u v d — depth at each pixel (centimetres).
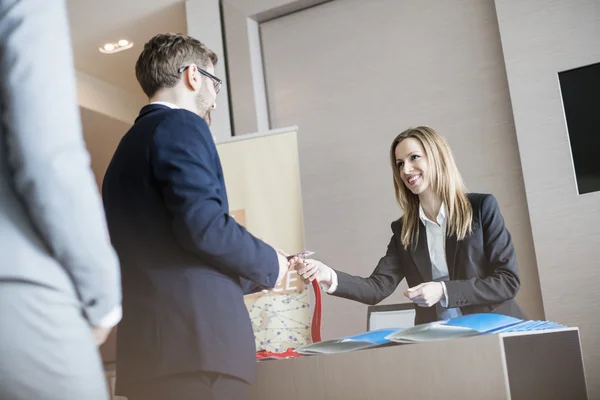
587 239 337
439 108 394
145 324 131
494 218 238
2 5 82
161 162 135
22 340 78
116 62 569
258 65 452
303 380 135
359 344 131
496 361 116
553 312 338
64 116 82
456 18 396
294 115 439
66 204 81
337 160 419
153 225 135
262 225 361
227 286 136
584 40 352
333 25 434
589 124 347
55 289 82
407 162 252
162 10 485
